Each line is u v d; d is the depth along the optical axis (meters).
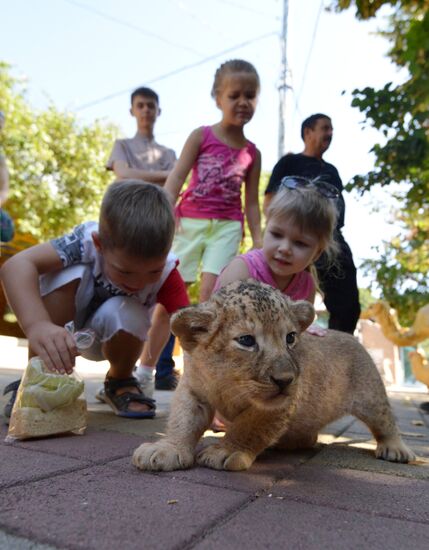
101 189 4.63
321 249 1.12
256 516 0.51
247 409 0.73
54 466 0.65
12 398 0.98
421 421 1.44
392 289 3.46
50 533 0.44
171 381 1.71
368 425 0.92
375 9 1.68
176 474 0.65
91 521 0.47
